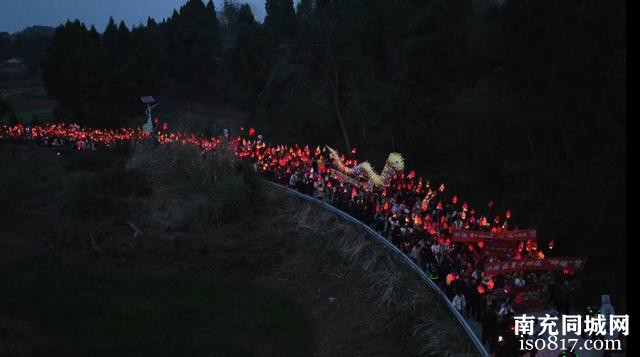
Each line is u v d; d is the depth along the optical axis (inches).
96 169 1871.3
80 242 1504.7
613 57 1336.1
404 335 985.5
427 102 1877.5
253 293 1291.8
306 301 1228.5
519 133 1635.1
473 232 1021.2
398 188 1470.2
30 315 1211.9
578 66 1478.8
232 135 2055.9
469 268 948.0
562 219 1107.9
